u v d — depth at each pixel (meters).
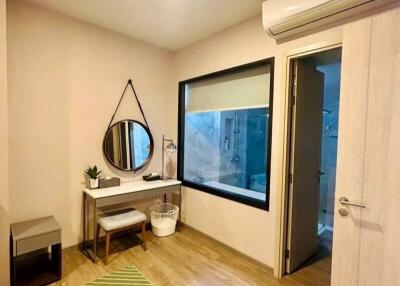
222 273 2.30
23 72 2.28
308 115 2.40
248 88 2.63
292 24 1.87
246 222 2.55
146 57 3.19
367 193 1.49
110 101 2.89
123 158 3.01
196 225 3.18
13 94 2.23
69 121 2.58
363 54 1.50
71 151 2.61
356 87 1.52
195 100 3.30
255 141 2.77
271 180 2.32
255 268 2.39
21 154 2.30
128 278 2.19
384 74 1.42
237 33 2.61
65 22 2.50
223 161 3.13
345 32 1.57
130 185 2.91
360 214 1.51
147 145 3.24
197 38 3.03
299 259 2.42
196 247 2.80
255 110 2.73
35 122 2.37
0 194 1.85
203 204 3.07
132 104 3.09
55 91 2.47
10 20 2.19
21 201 2.32
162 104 3.41
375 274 1.46
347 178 1.57
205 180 3.30
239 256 2.61
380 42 1.43
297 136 2.25
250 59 2.48
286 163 2.19
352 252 1.55
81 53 2.63
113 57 2.88
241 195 2.65
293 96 2.20
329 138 3.43
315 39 1.89
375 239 1.46
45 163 2.45
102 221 2.50
